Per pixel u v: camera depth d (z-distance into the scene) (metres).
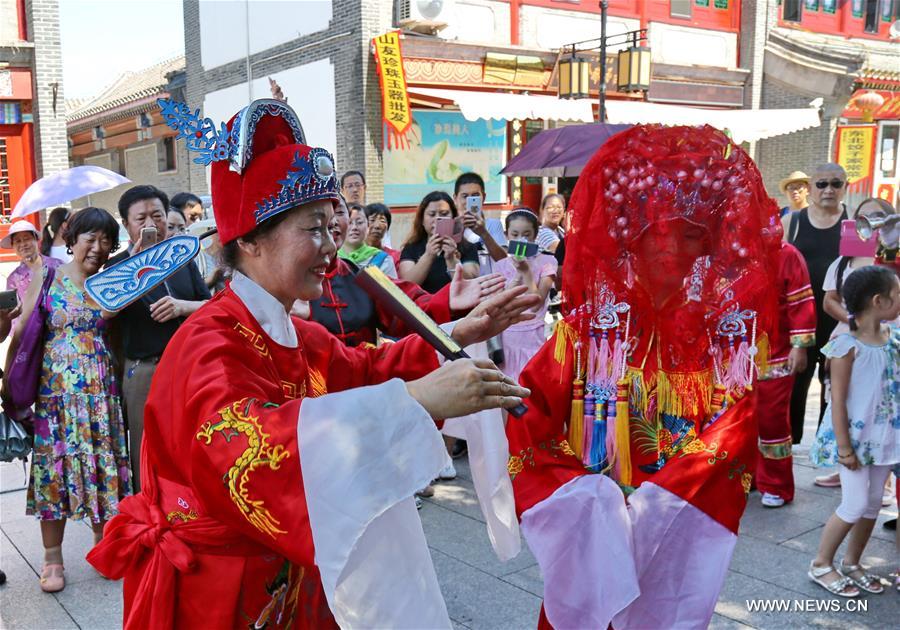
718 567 2.10
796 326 4.19
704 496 2.12
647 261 2.24
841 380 3.30
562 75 10.44
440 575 3.64
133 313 3.64
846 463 3.30
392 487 1.29
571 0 13.41
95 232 3.60
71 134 24.20
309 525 1.28
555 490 2.20
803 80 15.20
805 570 3.60
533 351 4.84
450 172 12.55
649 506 2.12
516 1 12.80
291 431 1.31
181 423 1.47
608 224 2.25
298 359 1.68
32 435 3.59
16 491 4.80
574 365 2.29
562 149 6.92
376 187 11.70
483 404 1.35
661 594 2.12
